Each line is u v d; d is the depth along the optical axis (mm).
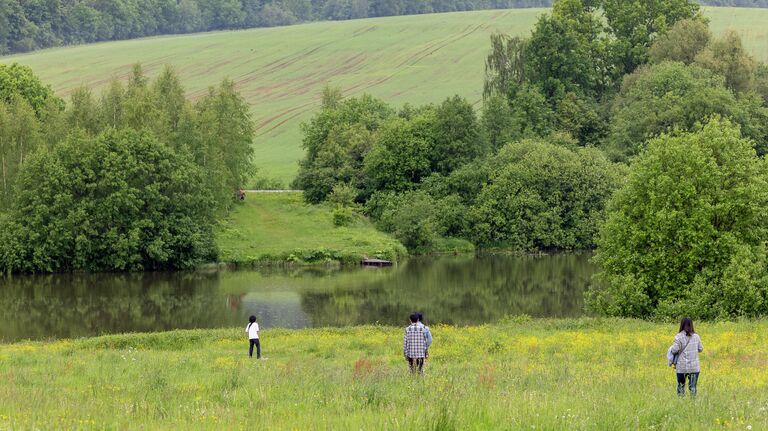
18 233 101500
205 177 113062
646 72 142750
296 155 194625
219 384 30328
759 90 149750
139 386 30594
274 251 109250
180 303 80812
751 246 58188
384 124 139750
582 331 51781
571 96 144625
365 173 134500
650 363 37188
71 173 103500
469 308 77000
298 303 80250
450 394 22391
